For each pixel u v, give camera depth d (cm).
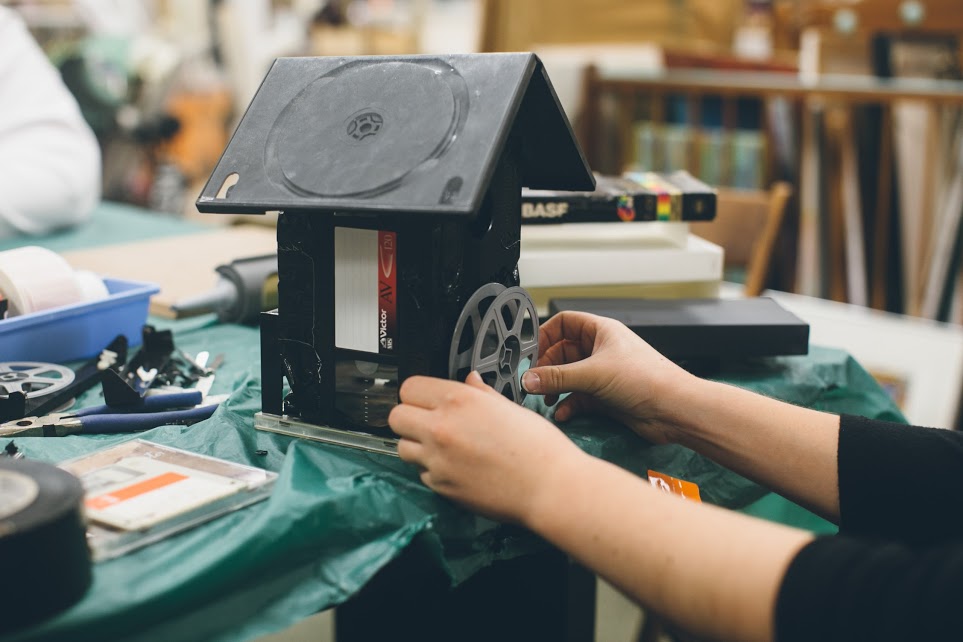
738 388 74
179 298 108
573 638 88
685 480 78
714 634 49
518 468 56
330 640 98
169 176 292
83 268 123
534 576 87
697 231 171
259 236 146
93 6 286
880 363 220
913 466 66
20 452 66
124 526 52
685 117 265
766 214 167
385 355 64
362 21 407
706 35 296
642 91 256
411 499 61
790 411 71
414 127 61
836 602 45
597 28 287
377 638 96
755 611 47
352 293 64
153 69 240
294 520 55
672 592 50
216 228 156
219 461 63
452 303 62
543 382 72
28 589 44
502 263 68
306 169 62
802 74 279
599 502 54
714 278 105
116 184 276
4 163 141
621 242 108
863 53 272
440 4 475
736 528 51
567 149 70
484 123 59
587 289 102
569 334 80
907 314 250
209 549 52
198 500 56
